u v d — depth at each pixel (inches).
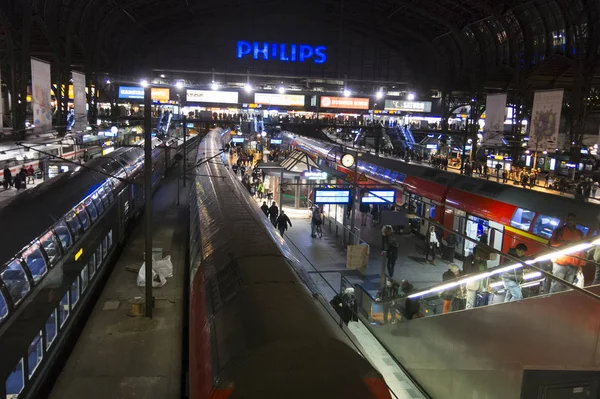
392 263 727.7
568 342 278.4
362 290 560.7
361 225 1067.9
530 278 457.1
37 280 357.7
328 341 183.0
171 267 583.5
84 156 1628.9
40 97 949.2
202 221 451.5
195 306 271.7
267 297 221.9
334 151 1288.1
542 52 1792.6
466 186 832.9
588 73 1482.5
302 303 218.7
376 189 899.4
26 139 1243.2
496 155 1836.9
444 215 881.5
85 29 1947.6
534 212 647.8
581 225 565.6
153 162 1198.3
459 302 485.7
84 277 502.6
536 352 289.1
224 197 532.1
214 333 209.9
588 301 270.4
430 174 968.3
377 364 439.8
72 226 467.5
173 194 1232.8
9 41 1392.7
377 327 506.9
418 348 406.0
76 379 346.3
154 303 484.1
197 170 921.5
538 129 964.6
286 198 1325.0
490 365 307.6
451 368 352.8
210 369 186.5
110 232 648.4
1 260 318.3
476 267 590.9
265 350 175.6
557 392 272.4
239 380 170.2
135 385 340.8
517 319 299.1
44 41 1934.1
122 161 842.2
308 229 1027.9
